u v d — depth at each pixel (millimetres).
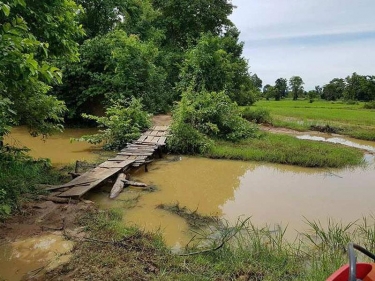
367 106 38250
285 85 82625
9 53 4328
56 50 6781
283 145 12844
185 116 12844
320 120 22516
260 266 4426
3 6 3947
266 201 7523
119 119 12953
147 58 17516
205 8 26016
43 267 4316
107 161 9211
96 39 17281
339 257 4523
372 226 6094
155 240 5137
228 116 14406
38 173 7879
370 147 14367
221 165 10633
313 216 6652
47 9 6254
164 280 4016
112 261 4383
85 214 5926
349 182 9008
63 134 15359
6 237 5020
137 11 22547
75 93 17219
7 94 6738
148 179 9023
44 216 5738
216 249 4812
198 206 7156
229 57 20266
